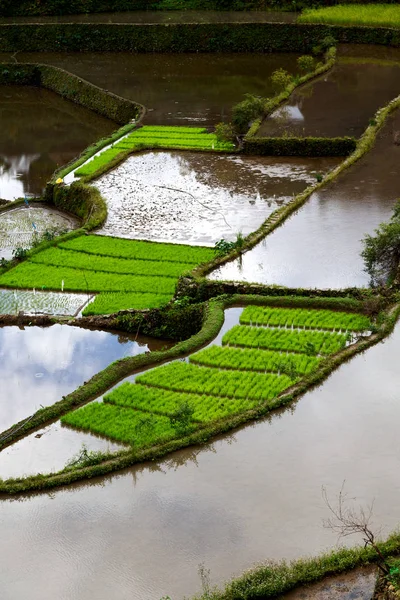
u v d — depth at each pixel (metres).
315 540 20.19
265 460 23.17
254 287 32.69
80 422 25.80
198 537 20.58
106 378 28.27
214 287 33.03
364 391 26.03
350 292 31.81
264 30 74.06
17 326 33.47
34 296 35.41
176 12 83.44
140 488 22.58
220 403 26.02
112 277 36.53
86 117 64.38
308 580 18.73
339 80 63.16
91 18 82.56
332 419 24.73
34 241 41.34
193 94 64.44
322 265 34.56
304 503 21.41
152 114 60.25
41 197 47.81
